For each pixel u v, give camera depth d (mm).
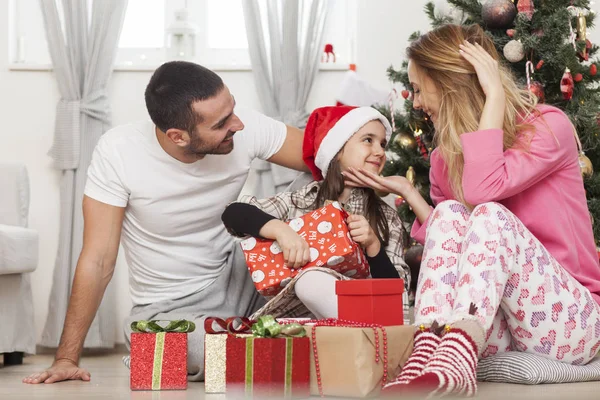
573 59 2533
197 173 2008
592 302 1645
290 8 3531
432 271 1511
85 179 3514
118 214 1983
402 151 2887
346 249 1769
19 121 3672
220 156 2049
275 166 3465
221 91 1866
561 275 1603
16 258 2758
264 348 1370
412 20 3682
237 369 1401
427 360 1398
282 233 1781
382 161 2045
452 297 1490
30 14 3824
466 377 1300
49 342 3406
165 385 1566
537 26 2621
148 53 3857
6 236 2707
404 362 1451
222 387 1493
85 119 3539
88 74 3553
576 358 1661
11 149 3668
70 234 3477
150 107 1877
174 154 1967
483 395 1366
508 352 1665
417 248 2727
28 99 3680
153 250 2061
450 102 1718
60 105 3541
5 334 2793
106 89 3600
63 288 3426
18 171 3047
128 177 1958
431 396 1248
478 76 1675
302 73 3545
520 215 1703
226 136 1900
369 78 3688
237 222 1866
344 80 3168
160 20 3900
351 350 1383
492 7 2637
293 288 1754
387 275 1822
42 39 3834
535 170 1628
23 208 3045
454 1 2822
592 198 2619
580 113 2572
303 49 3566
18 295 2883
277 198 2049
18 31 3805
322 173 2066
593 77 2705
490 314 1429
